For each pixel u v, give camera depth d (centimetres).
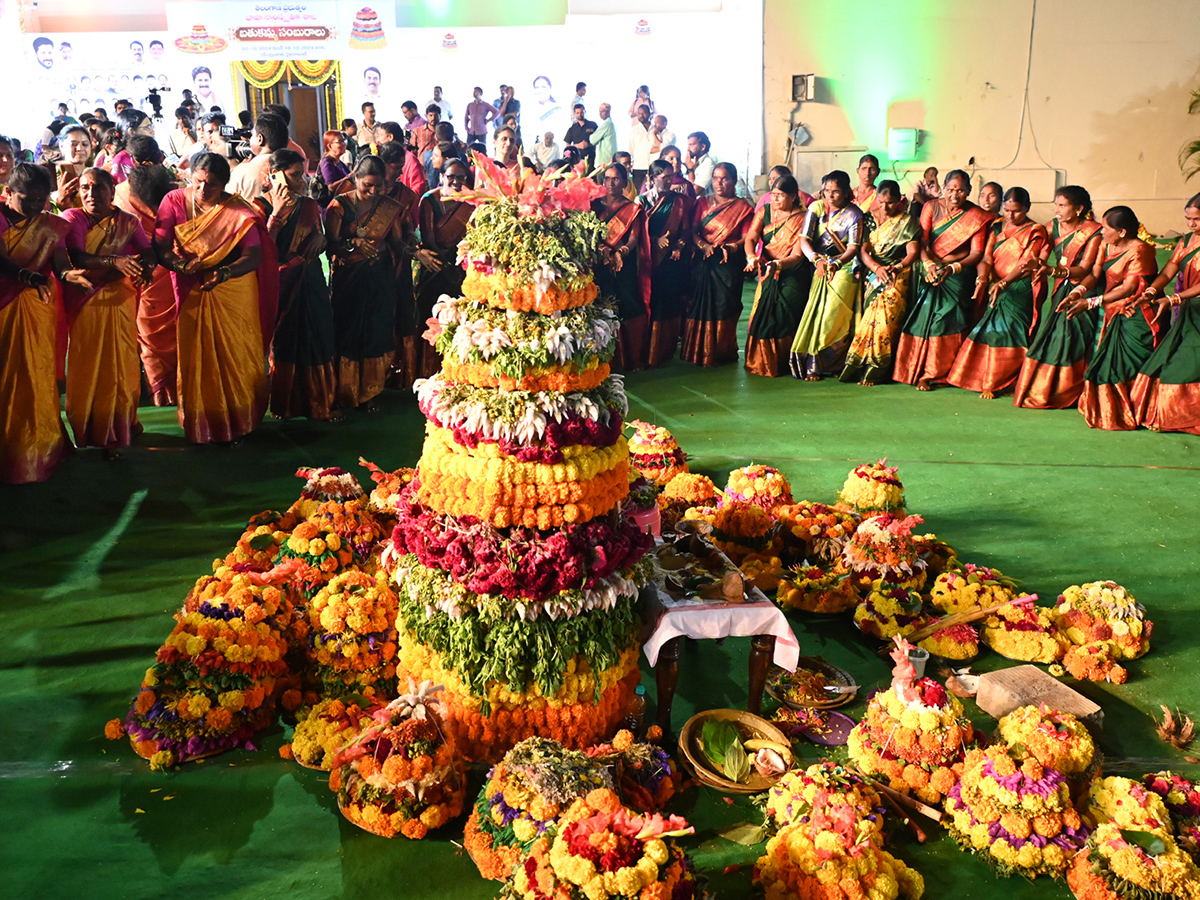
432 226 769
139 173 642
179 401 642
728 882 294
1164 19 1452
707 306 902
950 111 1511
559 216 325
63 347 693
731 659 418
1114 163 1515
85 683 388
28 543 510
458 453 331
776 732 348
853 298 853
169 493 578
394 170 734
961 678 396
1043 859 295
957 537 536
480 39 1780
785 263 857
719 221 885
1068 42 1471
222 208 613
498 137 966
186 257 613
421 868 296
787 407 787
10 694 379
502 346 316
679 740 345
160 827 311
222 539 517
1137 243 725
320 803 324
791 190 866
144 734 340
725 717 359
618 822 266
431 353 798
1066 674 408
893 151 1514
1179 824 301
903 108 1514
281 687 371
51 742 352
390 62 1803
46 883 287
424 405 337
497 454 323
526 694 335
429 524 336
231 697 343
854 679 403
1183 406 711
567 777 291
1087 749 318
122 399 616
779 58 1505
